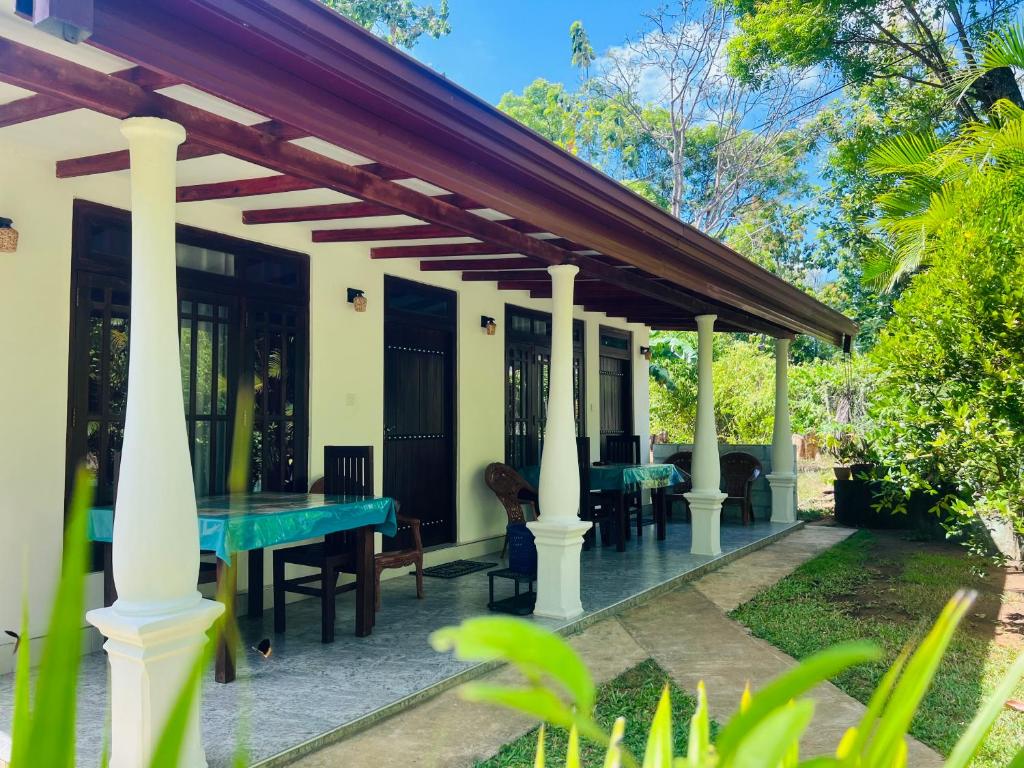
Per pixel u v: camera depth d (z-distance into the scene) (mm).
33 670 4184
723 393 15289
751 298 7590
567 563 5535
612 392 11180
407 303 7230
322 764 3330
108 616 2924
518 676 4461
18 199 4250
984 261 5383
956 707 4133
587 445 8039
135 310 3006
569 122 25250
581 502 8016
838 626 5695
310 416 6062
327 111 3090
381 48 3041
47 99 3400
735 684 4438
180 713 450
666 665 4793
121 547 2943
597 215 4953
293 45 2750
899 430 5680
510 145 3949
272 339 5848
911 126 12844
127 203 4793
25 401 4281
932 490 5727
